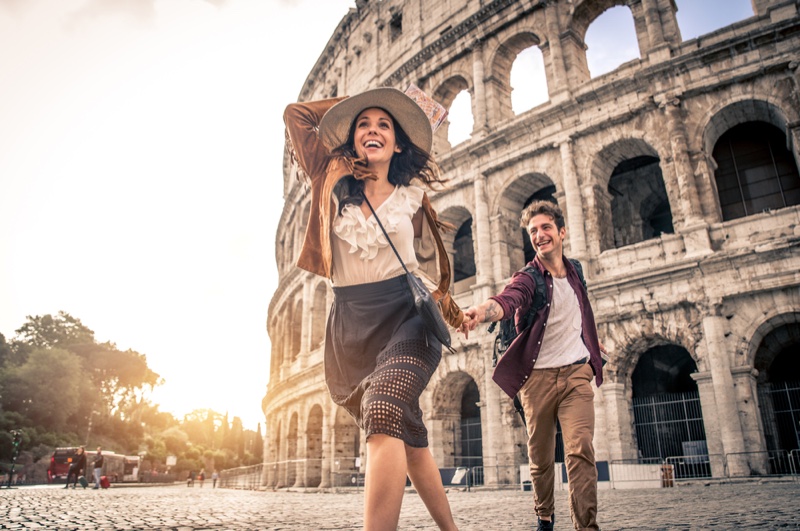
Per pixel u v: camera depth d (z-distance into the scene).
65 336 116.38
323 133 3.74
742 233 21.38
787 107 21.81
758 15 22.83
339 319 3.58
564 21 29.47
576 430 4.66
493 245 28.75
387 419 2.70
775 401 22.89
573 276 5.34
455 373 28.44
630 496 13.29
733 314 20.73
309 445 38.59
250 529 7.48
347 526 8.03
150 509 12.14
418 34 37.22
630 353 23.22
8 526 7.55
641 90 25.09
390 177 3.93
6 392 83.25
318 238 3.73
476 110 31.66
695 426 24.66
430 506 3.09
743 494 11.88
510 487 23.11
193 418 168.50
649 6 25.80
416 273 3.59
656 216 31.06
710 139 24.12
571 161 26.41
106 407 112.00
